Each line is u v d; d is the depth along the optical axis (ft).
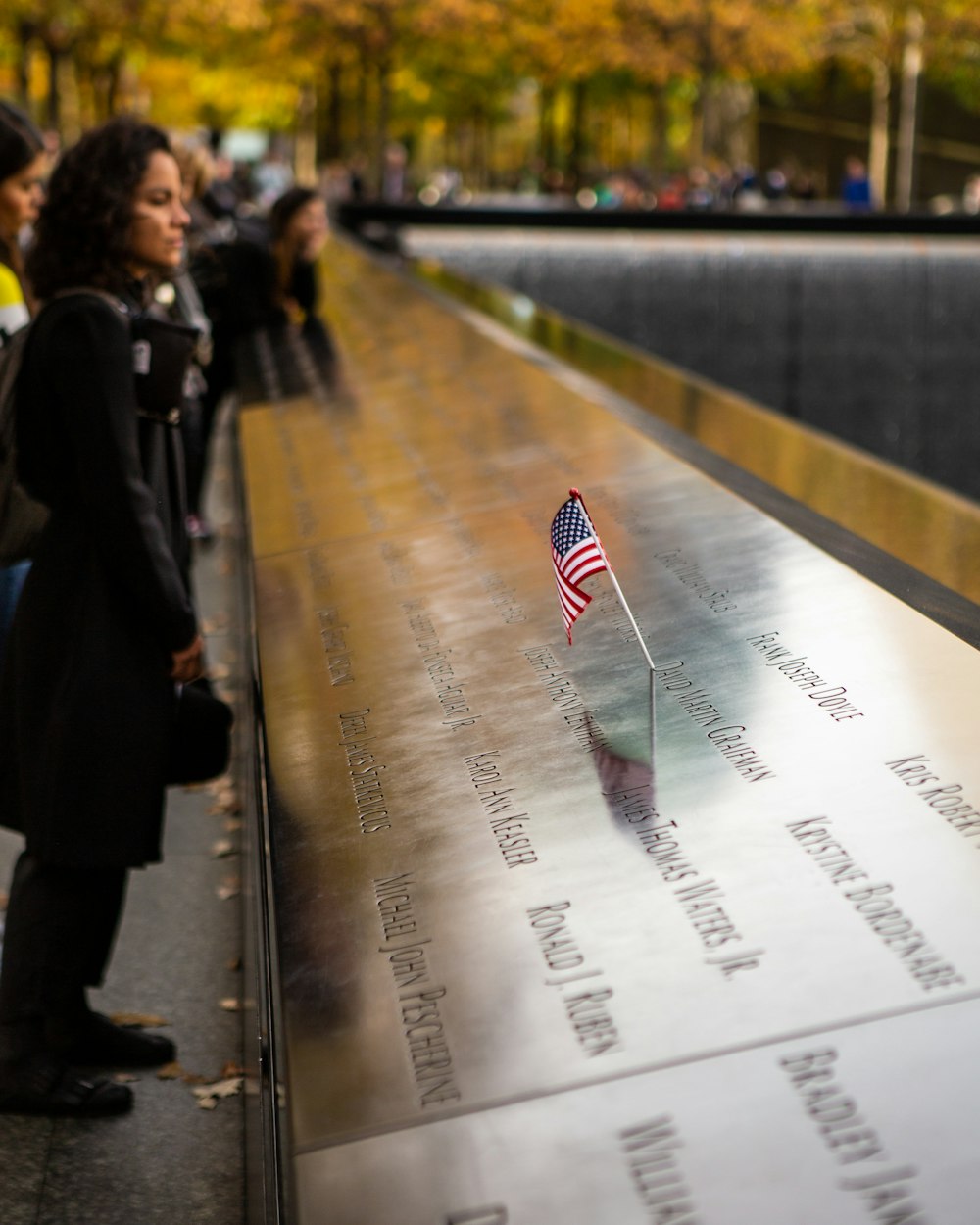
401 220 67.62
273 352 25.30
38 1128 11.16
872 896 6.59
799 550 11.66
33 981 11.03
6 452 10.29
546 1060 5.79
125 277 10.62
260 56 113.70
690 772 7.99
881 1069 5.48
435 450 17.52
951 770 7.61
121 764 10.30
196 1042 12.56
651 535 12.65
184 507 11.25
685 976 6.18
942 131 152.25
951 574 13.67
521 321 31.12
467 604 11.69
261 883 9.05
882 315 67.51
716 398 22.56
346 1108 5.67
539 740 8.74
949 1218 4.79
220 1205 10.32
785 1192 4.98
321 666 10.69
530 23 105.81
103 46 108.06
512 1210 5.08
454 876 7.29
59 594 10.32
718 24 103.40
